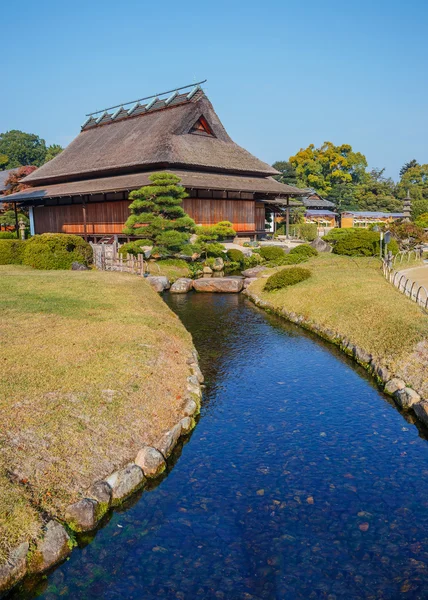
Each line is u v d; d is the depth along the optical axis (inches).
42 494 260.1
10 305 603.5
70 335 487.5
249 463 331.0
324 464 329.7
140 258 1023.0
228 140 1833.2
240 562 241.0
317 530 263.0
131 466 303.6
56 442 297.3
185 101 1717.5
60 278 853.8
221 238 1577.3
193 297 951.6
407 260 1185.4
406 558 242.7
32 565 231.3
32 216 1919.3
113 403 354.9
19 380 363.9
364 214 3115.2
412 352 481.4
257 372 509.7
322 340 633.6
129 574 234.7
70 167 1855.3
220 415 405.4
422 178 4382.4
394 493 296.0
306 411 414.6
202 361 543.8
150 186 1225.4
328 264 1162.6
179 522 270.2
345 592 222.5
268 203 1894.7
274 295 872.9
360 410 417.1
